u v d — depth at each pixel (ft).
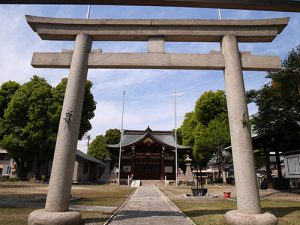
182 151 142.20
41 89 99.35
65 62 30.63
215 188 91.81
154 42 31.37
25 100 98.43
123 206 41.16
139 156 141.28
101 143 201.77
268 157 81.82
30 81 104.78
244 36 31.73
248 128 27.84
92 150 202.59
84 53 30.50
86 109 115.55
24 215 29.45
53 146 98.89
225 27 31.89
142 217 30.35
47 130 97.76
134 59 30.53
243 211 25.61
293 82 56.44
